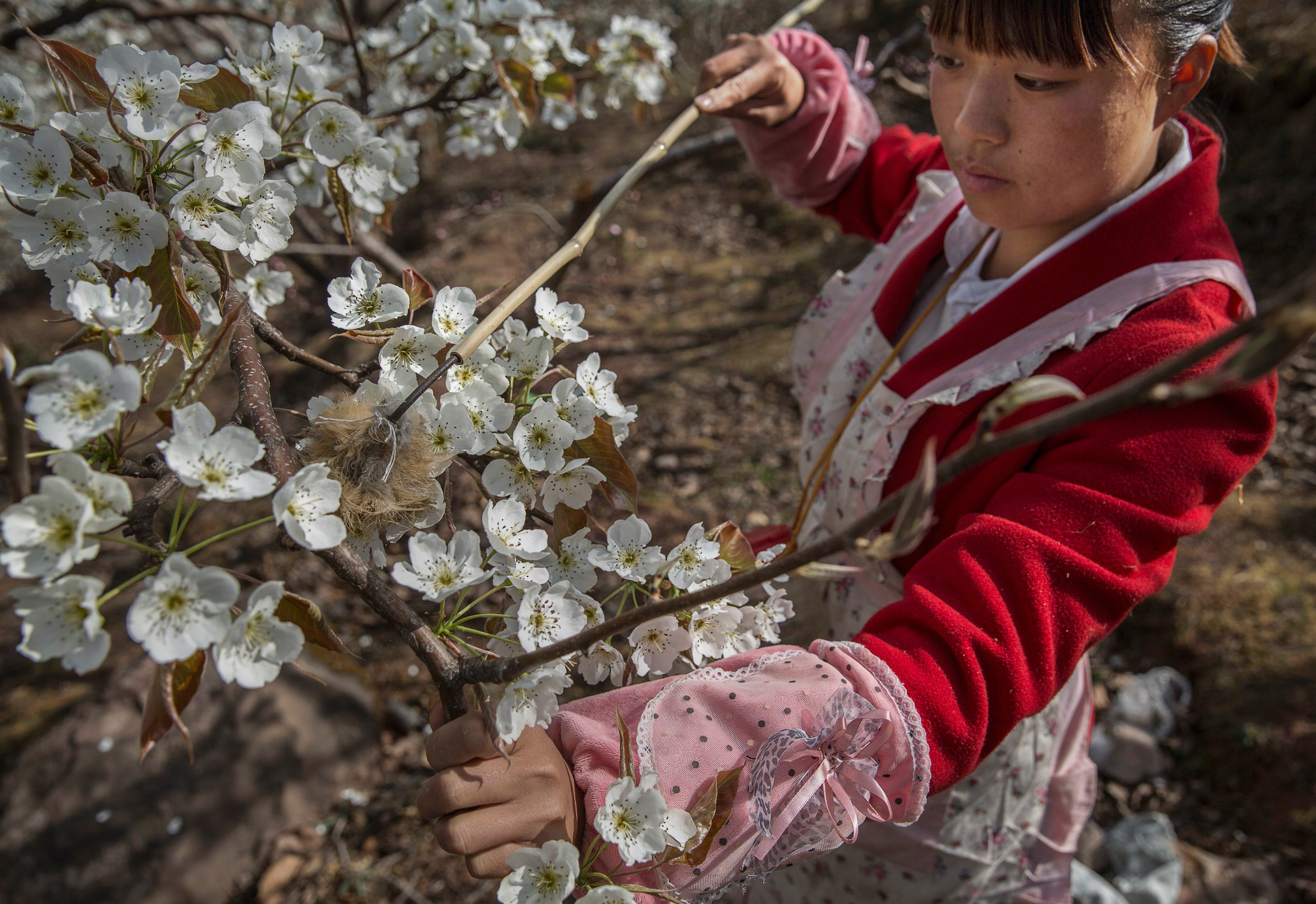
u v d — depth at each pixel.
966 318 1.03
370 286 0.78
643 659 0.77
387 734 2.38
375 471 0.71
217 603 0.55
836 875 1.18
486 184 5.79
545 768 0.70
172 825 2.10
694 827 0.67
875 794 0.75
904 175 1.48
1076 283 0.96
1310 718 2.06
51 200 0.70
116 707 2.33
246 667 0.57
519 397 0.81
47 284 5.46
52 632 0.53
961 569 0.81
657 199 5.44
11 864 2.06
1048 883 1.26
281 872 2.05
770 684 0.78
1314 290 0.36
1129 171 0.91
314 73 0.93
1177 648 2.33
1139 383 0.41
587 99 1.66
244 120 0.74
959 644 0.76
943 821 1.10
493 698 0.67
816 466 1.13
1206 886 1.84
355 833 2.13
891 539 0.45
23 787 2.19
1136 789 2.09
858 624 1.14
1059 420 0.43
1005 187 0.93
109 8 2.07
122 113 0.74
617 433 0.79
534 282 0.86
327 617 2.69
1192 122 1.10
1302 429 3.05
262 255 0.76
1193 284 0.92
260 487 0.59
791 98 1.44
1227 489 0.86
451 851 0.67
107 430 0.61
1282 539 2.57
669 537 2.75
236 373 0.75
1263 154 4.25
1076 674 1.21
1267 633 2.28
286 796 2.18
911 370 1.06
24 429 0.55
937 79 0.97
